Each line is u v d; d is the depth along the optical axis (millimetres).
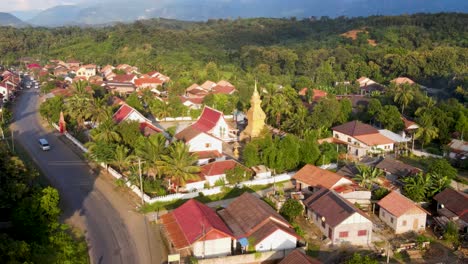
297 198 58375
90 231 49469
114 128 72500
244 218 49562
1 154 49719
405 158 81250
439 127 89438
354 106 121000
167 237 48719
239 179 63250
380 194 58094
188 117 111688
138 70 189500
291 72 188125
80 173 67938
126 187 62375
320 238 50219
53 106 98562
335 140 88125
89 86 123938
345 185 59875
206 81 153625
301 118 91562
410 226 52750
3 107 107312
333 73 173875
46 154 77312
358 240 49375
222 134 87438
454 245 49844
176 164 59344
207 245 44656
